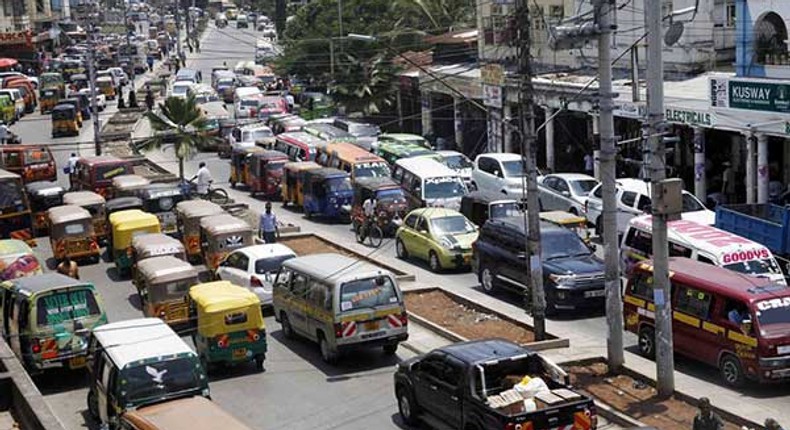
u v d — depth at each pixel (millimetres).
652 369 23891
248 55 132750
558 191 41719
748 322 22359
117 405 20484
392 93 73125
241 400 24062
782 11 35625
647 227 30781
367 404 23438
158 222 38594
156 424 17141
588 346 26469
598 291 29516
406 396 21703
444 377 20219
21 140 74438
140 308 32938
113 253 38781
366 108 72062
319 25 79375
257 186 53719
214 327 25625
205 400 18562
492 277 32531
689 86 44375
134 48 119750
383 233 42594
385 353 27156
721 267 25625
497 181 44312
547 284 29734
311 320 26922
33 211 45438
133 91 91812
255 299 26125
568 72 51406
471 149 62344
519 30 25391
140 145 55562
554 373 19609
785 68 35844
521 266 30828
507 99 54000
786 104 34906
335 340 25688
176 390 20688
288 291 28328
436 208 38344
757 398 22047
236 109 76438
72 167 52781
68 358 25812
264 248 32344
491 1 54531
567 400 18484
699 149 39938
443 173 43875
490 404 18625
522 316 29609
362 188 43188
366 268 26922
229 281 32219
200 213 39000
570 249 31031
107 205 42281
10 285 27562
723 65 46656
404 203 42594
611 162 23438
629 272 28375
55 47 124625
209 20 182375
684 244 28547
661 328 22109
